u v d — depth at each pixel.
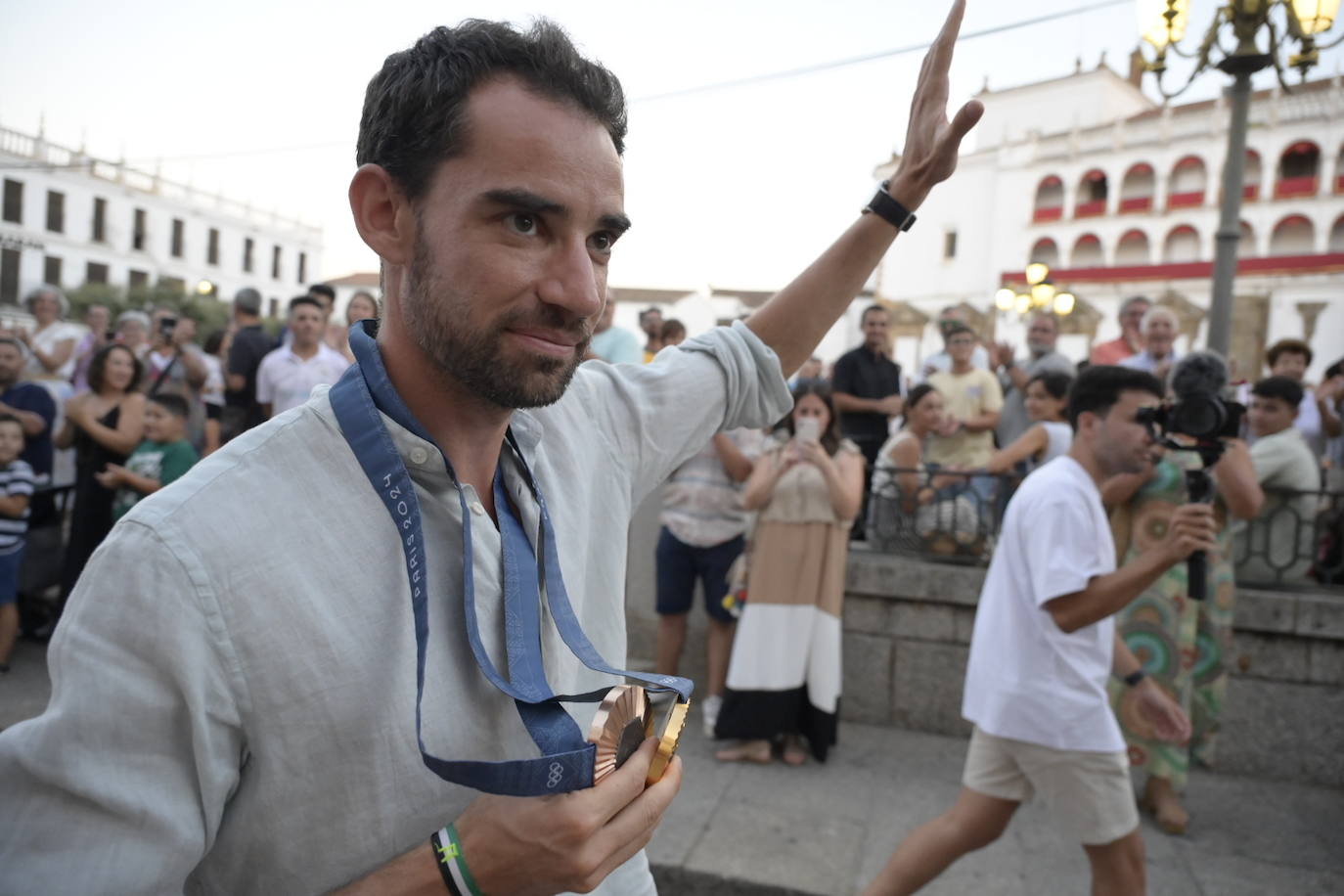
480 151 0.79
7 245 41.81
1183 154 43.38
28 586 4.98
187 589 0.74
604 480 1.15
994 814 2.41
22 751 0.73
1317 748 3.87
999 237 47.09
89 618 0.74
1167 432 2.40
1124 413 2.36
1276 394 4.07
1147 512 3.36
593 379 1.21
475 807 0.76
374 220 0.87
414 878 0.74
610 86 0.86
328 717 0.77
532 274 0.81
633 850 0.79
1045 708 2.25
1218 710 3.46
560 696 0.84
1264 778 3.93
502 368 0.82
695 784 3.70
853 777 3.81
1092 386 2.40
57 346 8.03
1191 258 43.72
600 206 0.83
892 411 5.85
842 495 3.82
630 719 0.76
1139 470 2.39
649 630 5.15
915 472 4.48
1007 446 5.54
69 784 0.72
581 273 0.82
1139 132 44.22
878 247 1.40
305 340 5.51
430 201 0.81
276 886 0.80
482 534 0.89
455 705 0.83
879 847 3.21
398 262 0.86
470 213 0.80
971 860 3.18
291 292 58.34
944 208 48.50
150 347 7.86
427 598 0.82
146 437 4.80
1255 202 42.59
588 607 1.10
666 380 1.26
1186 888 3.03
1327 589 4.05
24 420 4.90
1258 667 3.94
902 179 1.37
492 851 0.73
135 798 0.72
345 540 0.81
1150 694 2.47
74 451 5.58
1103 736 2.23
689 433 1.28
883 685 4.41
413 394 0.90
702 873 3.01
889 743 4.19
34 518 5.03
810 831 3.31
